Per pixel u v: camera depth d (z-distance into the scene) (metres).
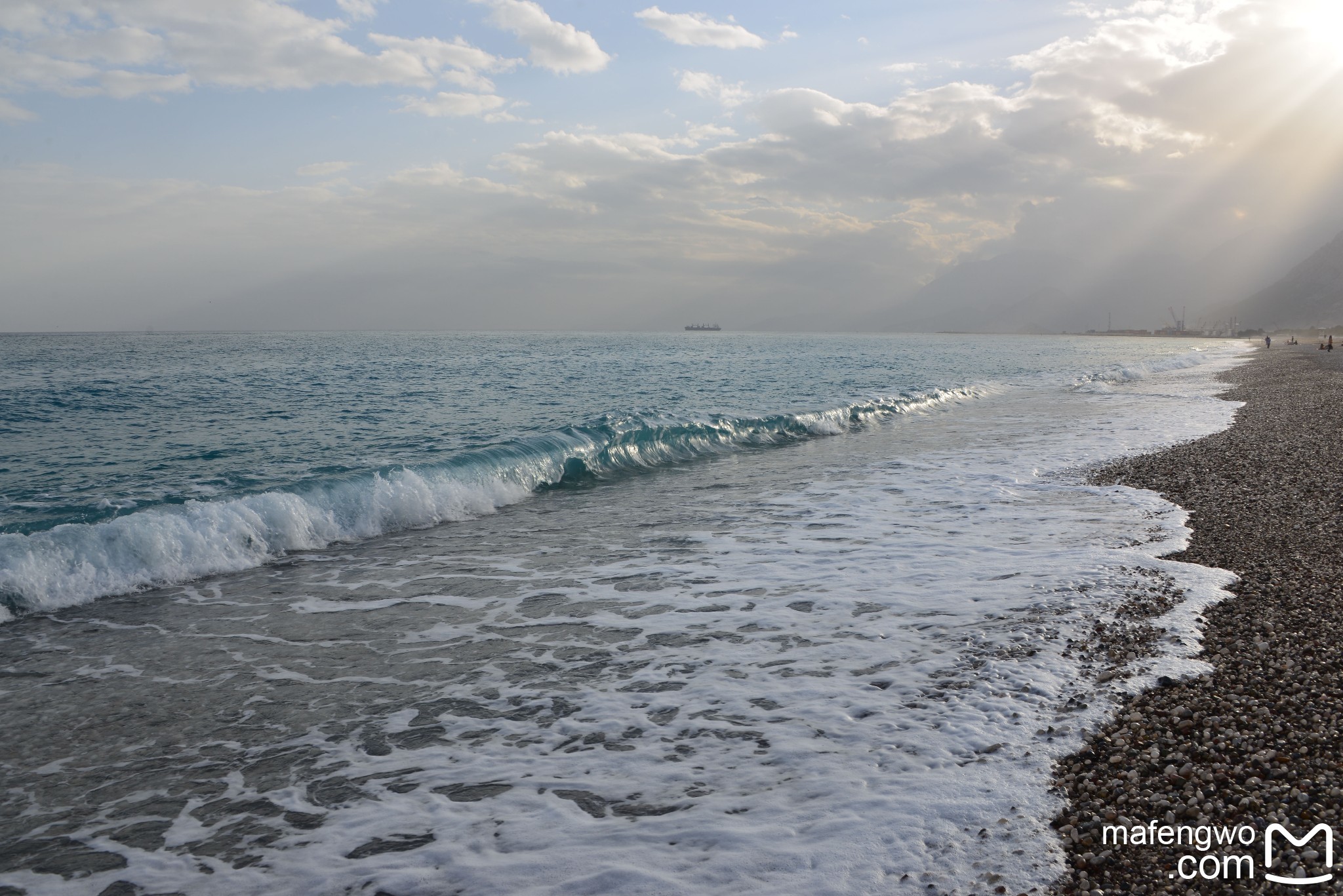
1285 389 32.94
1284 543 9.38
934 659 6.30
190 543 9.33
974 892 3.54
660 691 5.99
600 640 7.12
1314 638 6.32
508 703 5.87
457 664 6.64
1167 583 7.95
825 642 6.83
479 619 7.74
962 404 31.02
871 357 77.44
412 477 12.45
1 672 6.52
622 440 17.38
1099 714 5.18
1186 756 4.59
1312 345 120.88
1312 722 4.91
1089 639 6.52
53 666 6.64
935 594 7.99
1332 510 10.95
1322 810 3.99
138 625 7.64
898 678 5.98
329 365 51.50
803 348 105.06
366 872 3.89
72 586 8.32
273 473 14.27
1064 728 5.01
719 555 9.86
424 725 5.54
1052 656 6.21
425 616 7.84
